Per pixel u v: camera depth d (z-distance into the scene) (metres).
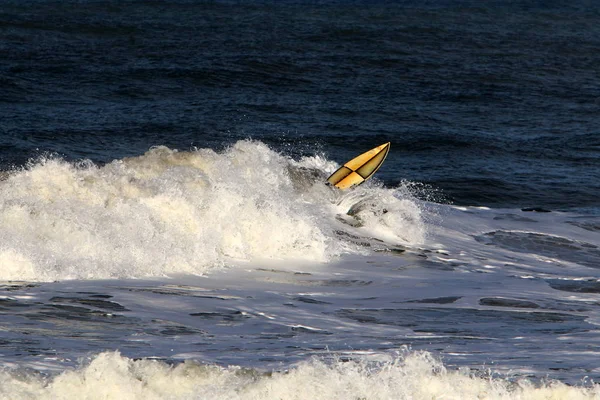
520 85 130.00
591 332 31.84
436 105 112.44
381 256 47.22
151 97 105.62
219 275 39.59
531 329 32.12
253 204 45.91
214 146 85.50
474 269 46.28
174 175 47.00
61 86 106.56
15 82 105.19
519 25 194.25
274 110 102.50
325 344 28.00
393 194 60.44
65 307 31.17
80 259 37.50
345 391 21.11
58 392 20.25
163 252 40.00
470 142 90.81
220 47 141.75
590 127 104.31
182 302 33.62
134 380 20.97
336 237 49.34
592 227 59.84
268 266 42.34
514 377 23.53
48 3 186.25
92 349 25.31
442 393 21.41
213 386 21.09
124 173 46.97
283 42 151.12
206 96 108.19
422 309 35.34
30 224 38.91
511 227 57.53
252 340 28.23
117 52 132.50
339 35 162.12
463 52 154.00
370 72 131.00
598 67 150.12
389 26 176.38
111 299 32.97
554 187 75.12
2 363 22.33
